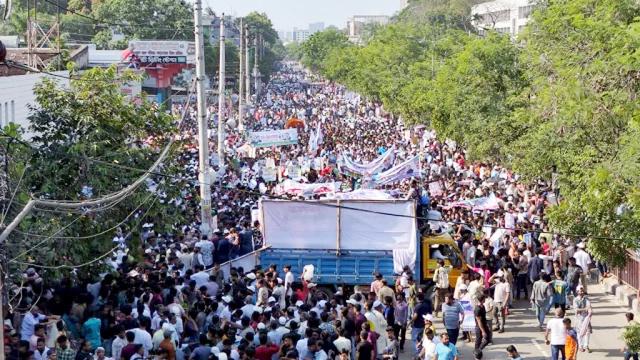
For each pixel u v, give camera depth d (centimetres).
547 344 2656
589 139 2948
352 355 2220
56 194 2361
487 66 4966
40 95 2498
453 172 5066
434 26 12250
